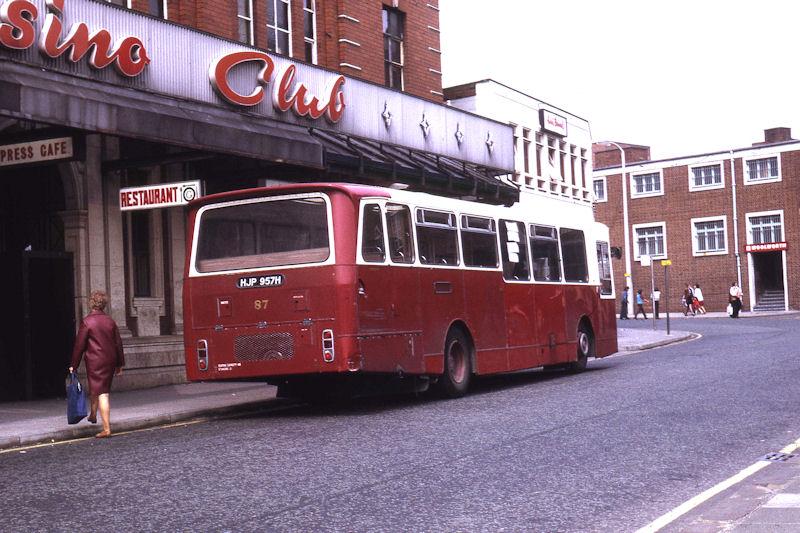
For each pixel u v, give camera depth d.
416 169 25.27
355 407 15.46
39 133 15.31
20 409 15.82
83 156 15.08
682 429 11.27
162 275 20.69
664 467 8.95
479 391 17.34
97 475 9.27
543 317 19.14
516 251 18.42
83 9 17.28
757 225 66.75
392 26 30.02
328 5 26.84
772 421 11.80
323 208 13.95
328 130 23.55
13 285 17.64
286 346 13.94
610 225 72.81
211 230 14.62
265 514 7.29
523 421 12.38
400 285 14.74
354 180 24.41
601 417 12.51
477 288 16.88
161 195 16.19
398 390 15.07
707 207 68.56
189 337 14.61
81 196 18.61
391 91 26.48
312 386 15.84
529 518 7.00
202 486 8.48
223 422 13.99
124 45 17.89
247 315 14.20
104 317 12.88
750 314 62.53
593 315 21.55
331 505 7.55
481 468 9.05
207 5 22.06
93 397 12.80
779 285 68.44
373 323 14.08
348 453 10.13
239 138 18.33
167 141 16.70
